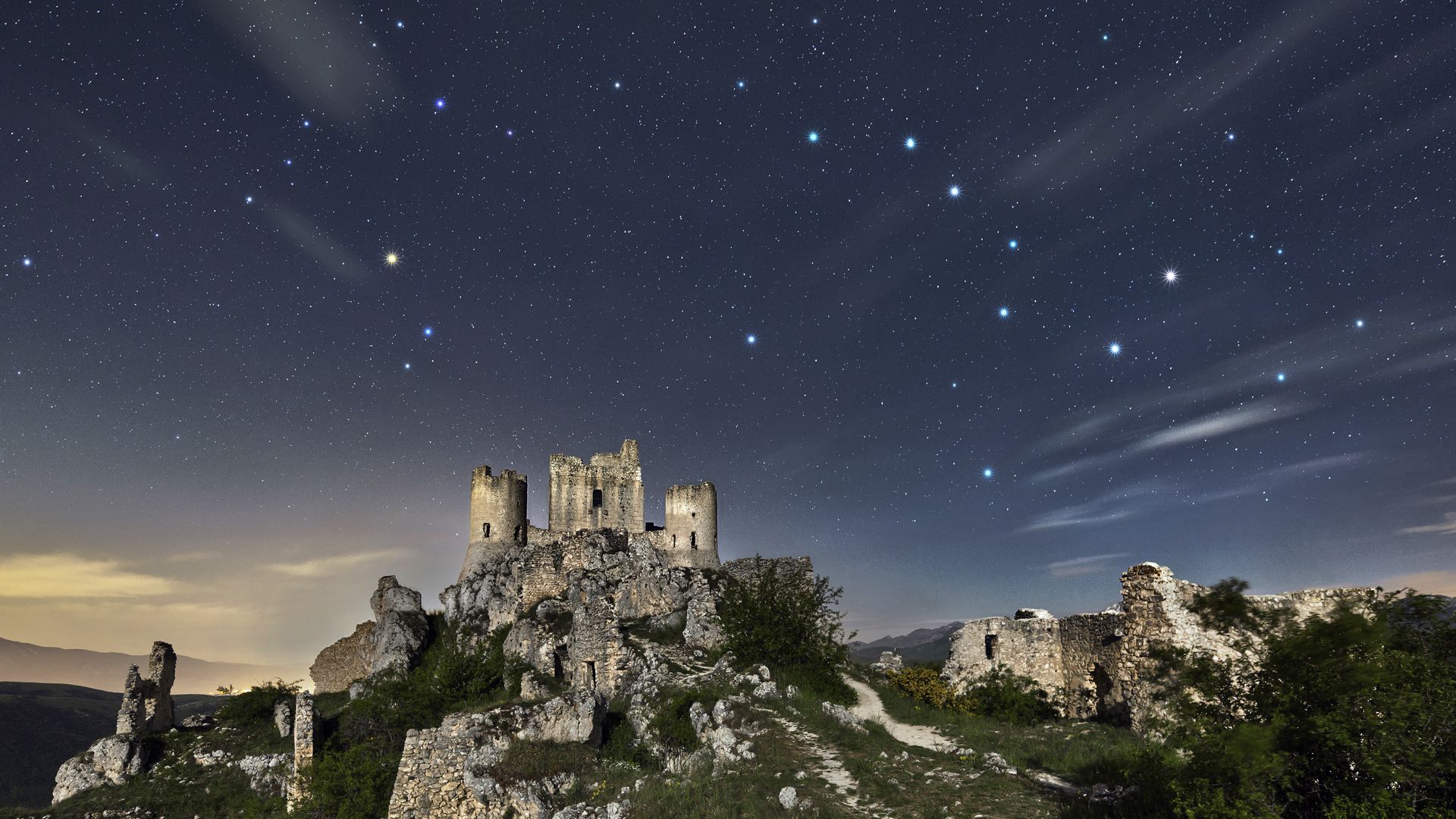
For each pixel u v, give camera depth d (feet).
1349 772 51.67
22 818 153.89
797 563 196.75
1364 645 54.03
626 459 290.97
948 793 75.46
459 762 98.48
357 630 253.65
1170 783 57.11
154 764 178.09
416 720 162.61
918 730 107.55
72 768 171.01
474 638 232.12
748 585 169.07
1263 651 59.57
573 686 156.46
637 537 250.57
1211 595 64.03
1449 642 57.36
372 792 125.49
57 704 499.92
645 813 81.61
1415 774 49.03
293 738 185.16
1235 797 53.11
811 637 142.92
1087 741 94.68
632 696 131.75
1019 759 86.89
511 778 95.55
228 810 155.63
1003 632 136.77
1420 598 60.18
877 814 72.43
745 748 94.22
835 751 93.20
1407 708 50.39
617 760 105.29
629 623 192.24
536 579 237.45
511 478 284.82
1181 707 63.46
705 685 128.88
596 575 216.54
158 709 197.88
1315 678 53.78
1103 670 119.55
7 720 445.37
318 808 127.65
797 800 77.00
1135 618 102.83
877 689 136.36
